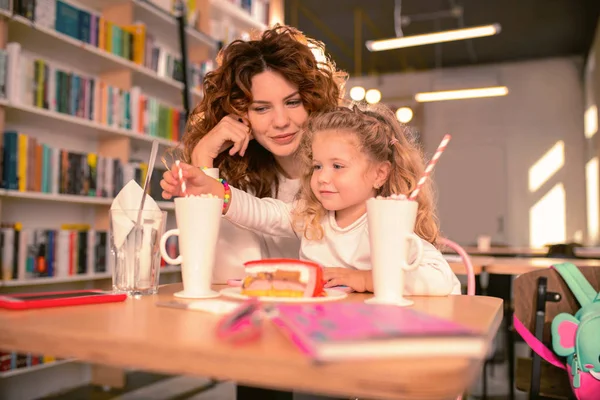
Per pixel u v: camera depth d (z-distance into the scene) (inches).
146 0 132.6
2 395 105.7
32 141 102.6
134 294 36.7
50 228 120.0
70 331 23.3
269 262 34.2
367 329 19.4
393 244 32.5
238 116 59.1
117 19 130.3
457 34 203.0
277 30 65.2
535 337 58.6
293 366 18.5
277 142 58.4
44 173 105.4
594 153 287.3
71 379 120.5
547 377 63.4
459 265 93.1
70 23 111.6
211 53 156.0
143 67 130.6
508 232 325.7
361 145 44.4
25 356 101.3
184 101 136.6
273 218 50.7
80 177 113.7
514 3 251.1
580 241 314.5
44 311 29.3
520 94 333.4
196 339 21.6
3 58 96.3
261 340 21.5
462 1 249.0
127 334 22.6
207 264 35.6
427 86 352.2
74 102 112.0
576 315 56.7
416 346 18.6
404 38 209.5
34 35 106.3
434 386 17.1
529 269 91.8
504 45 306.0
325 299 32.3
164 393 113.7
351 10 261.3
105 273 119.3
